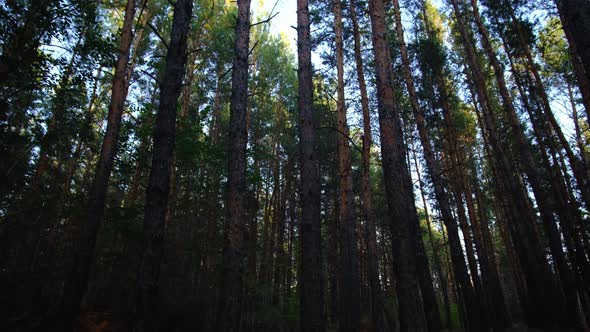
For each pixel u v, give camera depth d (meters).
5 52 8.70
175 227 15.30
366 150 12.84
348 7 14.78
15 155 10.77
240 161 6.73
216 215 15.44
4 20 8.48
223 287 5.89
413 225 9.85
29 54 8.78
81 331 8.60
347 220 11.62
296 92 22.59
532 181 12.01
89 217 9.08
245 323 14.23
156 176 5.49
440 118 16.20
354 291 10.83
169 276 12.73
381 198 23.59
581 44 5.46
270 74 22.34
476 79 14.11
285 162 23.84
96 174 9.55
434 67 14.57
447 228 10.95
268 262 20.34
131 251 11.88
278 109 24.19
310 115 8.07
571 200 14.61
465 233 14.82
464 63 17.50
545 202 11.71
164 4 16.98
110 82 15.65
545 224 11.62
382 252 29.78
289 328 16.73
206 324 11.52
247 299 14.93
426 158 11.72
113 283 11.53
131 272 11.41
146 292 4.88
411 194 10.24
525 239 12.20
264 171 24.08
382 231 25.22
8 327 7.69
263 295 15.78
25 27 8.66
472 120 19.81
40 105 12.40
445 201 11.14
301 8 9.17
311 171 7.55
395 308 18.12
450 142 16.55
